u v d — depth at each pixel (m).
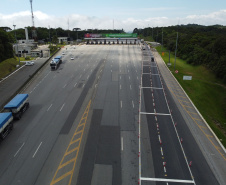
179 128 32.78
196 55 80.00
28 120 34.16
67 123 33.41
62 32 192.38
